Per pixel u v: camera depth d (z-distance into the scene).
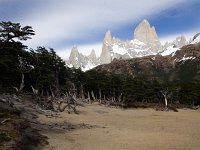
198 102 164.00
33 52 97.69
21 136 27.41
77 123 53.81
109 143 35.66
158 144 35.47
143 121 66.69
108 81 140.38
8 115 32.75
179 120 71.00
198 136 42.03
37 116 52.69
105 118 70.12
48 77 93.06
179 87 155.00
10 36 37.31
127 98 140.25
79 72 133.88
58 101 88.81
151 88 152.62
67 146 32.25
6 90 68.81
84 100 118.94
